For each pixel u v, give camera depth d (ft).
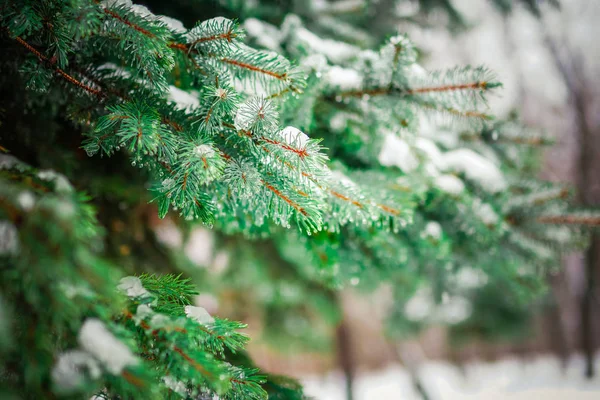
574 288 9.69
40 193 1.07
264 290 3.83
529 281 2.45
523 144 2.29
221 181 1.37
